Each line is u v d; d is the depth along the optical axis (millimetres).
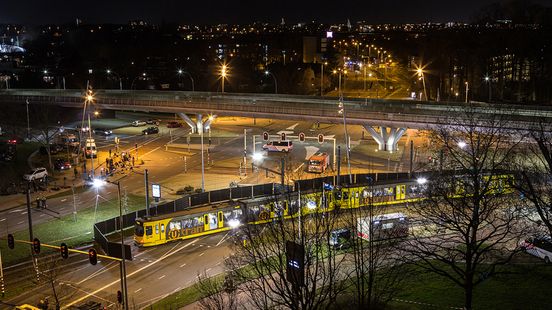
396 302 41688
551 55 155500
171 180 85625
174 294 46594
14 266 54469
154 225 58062
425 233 55625
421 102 108750
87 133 124812
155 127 128875
